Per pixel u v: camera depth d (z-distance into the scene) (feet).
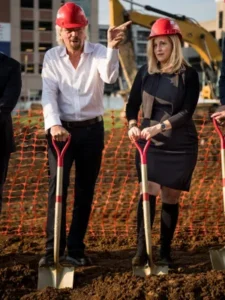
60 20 18.08
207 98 84.43
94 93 18.71
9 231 24.97
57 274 17.44
